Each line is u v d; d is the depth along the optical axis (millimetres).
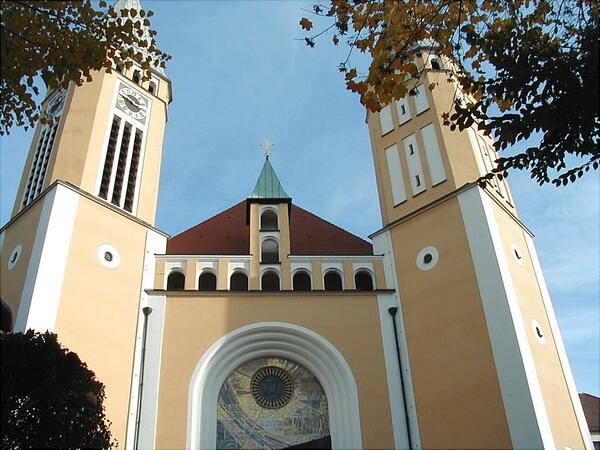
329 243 36000
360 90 18094
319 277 30875
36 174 32500
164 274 30031
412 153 34031
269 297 29719
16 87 18031
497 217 29766
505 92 17156
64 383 18438
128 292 28500
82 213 28891
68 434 18203
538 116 16359
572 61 16203
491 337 25672
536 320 27375
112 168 32031
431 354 27219
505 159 17344
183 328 28266
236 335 28297
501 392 24297
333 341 28562
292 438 26594
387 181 34188
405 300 29547
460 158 32156
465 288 27609
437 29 18125
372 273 31078
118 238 29656
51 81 17469
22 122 18719
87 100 33500
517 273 28281
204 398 26875
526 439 22922
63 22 17500
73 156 31047
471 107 17438
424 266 29750
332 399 27594
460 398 25359
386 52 17922
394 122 36000
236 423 26797
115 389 25609
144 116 35906
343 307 29625
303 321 29078
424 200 31891
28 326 24297
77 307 26172
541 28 17203
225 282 30281
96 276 27641
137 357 27062
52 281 25969
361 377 27562
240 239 36094
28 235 28234
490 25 18141
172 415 25844
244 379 28062
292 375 28375
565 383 26734
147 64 20016
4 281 27781
